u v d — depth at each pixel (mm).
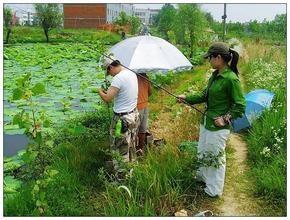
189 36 23672
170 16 32875
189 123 8375
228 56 5566
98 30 41156
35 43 35500
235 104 5504
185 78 15445
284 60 16672
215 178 5816
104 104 10273
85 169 6461
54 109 10641
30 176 6074
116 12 51219
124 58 7402
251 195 5977
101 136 7633
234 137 8281
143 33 8320
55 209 5469
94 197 5832
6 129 8719
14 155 7562
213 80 5719
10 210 5340
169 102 10859
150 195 5535
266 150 6707
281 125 7473
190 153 6438
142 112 6934
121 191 5543
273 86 10148
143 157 6598
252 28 38656
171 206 5492
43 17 36375
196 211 5570
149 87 7230
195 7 23391
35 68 19406
